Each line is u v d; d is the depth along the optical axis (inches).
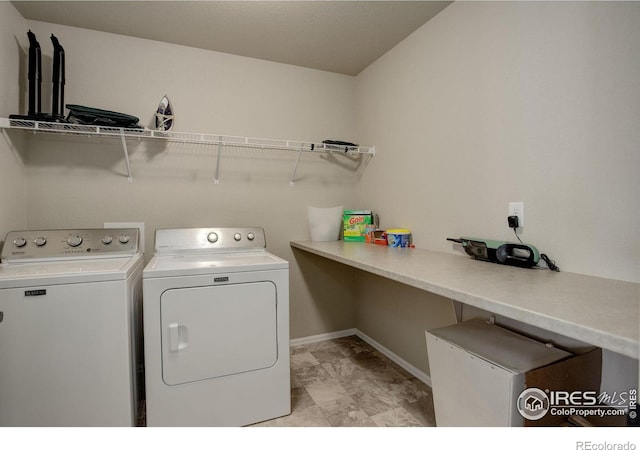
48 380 53.9
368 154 106.1
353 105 113.7
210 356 62.8
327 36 87.0
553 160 52.6
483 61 64.9
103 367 56.6
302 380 83.0
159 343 59.6
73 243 69.6
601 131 46.2
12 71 71.0
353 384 81.0
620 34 43.9
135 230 75.5
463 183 70.2
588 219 48.1
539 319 32.3
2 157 66.5
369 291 106.9
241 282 65.3
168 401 60.2
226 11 75.8
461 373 49.2
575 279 46.4
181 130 91.3
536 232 55.6
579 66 48.7
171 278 60.2
